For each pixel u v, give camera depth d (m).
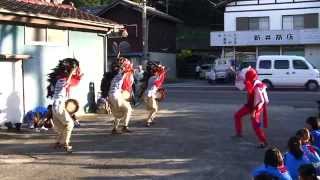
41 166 10.38
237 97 25.39
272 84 30.41
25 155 11.34
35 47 15.96
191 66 52.62
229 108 20.12
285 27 42.12
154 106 15.26
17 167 10.27
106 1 56.09
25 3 17.38
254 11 42.81
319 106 15.12
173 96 26.23
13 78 15.08
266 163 6.96
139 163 10.64
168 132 14.29
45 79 16.30
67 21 16.61
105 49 19.66
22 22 15.19
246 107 13.22
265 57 30.72
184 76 52.75
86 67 18.48
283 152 11.79
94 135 13.82
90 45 18.72
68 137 11.62
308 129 8.98
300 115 18.06
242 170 10.13
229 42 42.19
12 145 12.41
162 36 50.53
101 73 19.41
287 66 30.30
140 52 45.81
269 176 5.96
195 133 14.15
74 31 17.80
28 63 15.66
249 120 16.67
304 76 30.08
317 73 30.00
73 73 11.62
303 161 7.75
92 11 46.81
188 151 11.81
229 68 39.41
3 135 13.69
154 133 14.12
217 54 55.94
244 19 43.12
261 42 41.38
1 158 11.02
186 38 57.91
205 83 40.47
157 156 11.27
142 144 12.59
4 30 14.80
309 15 41.50
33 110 15.50
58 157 11.16
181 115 17.88
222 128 15.00
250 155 11.46
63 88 11.47
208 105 21.36
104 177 9.57
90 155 11.37
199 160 10.93
